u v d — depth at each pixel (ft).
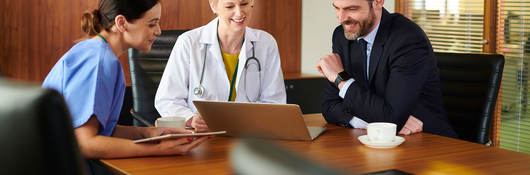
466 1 13.62
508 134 13.14
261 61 8.50
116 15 5.51
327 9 16.87
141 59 9.54
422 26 14.73
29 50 14.14
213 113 6.00
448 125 7.27
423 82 6.82
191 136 5.17
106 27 5.57
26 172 1.91
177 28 15.90
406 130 6.38
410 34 6.84
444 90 7.89
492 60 7.55
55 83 5.21
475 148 5.52
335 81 6.95
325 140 5.90
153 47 9.51
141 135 5.86
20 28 13.98
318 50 17.42
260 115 5.73
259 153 1.26
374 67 7.12
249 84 8.41
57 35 14.43
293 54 18.15
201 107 6.04
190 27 16.11
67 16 14.49
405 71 6.72
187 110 7.76
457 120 7.77
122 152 5.07
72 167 1.95
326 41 16.98
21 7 13.96
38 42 14.23
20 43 14.01
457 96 7.78
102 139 5.06
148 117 8.85
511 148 13.10
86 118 5.04
